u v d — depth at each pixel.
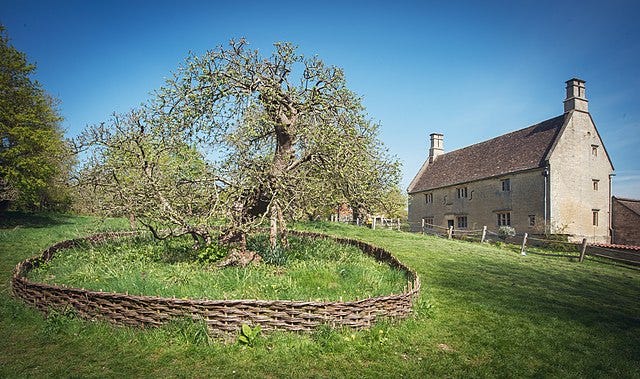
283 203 10.59
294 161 11.24
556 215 28.08
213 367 5.10
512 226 30.92
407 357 5.74
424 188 42.72
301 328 6.04
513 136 35.69
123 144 12.72
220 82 10.71
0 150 21.42
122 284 7.38
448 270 12.73
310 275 9.02
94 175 13.49
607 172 30.94
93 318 6.32
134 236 14.95
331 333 5.94
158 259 10.81
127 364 5.11
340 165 10.74
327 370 5.17
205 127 10.95
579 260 19.33
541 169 28.69
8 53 22.34
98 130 13.04
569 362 5.97
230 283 8.04
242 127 10.55
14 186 22.06
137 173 12.57
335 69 11.84
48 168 22.08
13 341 5.76
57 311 6.52
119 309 6.19
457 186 37.50
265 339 5.79
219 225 11.04
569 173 28.98
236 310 5.90
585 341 6.91
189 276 8.50
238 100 11.01
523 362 5.88
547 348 6.47
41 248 13.51
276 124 10.66
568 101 30.83
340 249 14.11
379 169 12.45
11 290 8.23
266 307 5.98
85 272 8.95
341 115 11.56
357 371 5.20
